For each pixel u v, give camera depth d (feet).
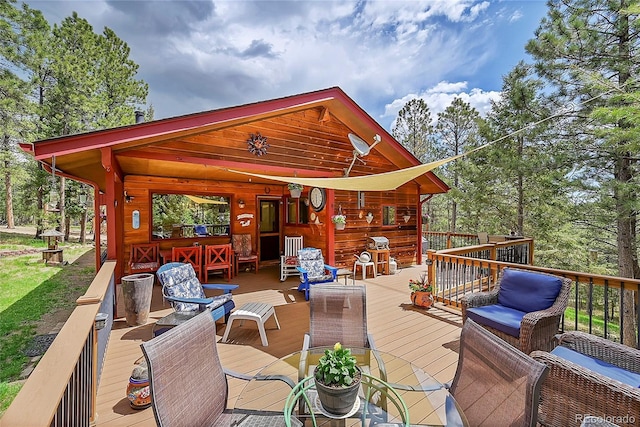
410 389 6.40
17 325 16.78
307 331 13.19
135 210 22.48
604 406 5.87
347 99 20.33
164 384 5.09
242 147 17.69
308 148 20.85
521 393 4.57
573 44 24.62
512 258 24.70
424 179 28.40
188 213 25.05
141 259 22.44
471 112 52.70
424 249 37.68
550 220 33.53
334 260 23.86
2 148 38.06
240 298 18.04
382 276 24.66
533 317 9.36
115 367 10.07
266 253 30.07
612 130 20.51
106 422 7.42
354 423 5.58
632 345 24.00
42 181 40.63
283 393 6.31
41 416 3.15
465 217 47.01
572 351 7.98
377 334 12.82
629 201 22.17
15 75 37.04
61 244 45.29
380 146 24.20
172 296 12.32
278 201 30.30
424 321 14.37
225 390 6.50
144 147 14.60
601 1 23.57
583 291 33.68
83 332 5.39
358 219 25.71
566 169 26.91
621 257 25.17
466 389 5.81
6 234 52.60
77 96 38.81
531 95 28.17
